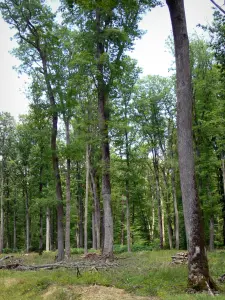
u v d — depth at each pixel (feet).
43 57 67.46
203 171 78.54
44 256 83.15
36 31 67.15
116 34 54.44
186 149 32.63
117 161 90.99
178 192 117.39
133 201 111.14
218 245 111.65
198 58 80.12
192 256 30.37
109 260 55.01
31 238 147.13
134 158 92.43
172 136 110.42
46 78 65.62
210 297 24.26
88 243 152.35
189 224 31.17
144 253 79.00
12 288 34.83
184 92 33.47
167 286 30.83
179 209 119.65
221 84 78.89
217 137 80.94
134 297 28.07
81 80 57.06
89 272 40.11
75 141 68.08
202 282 29.19
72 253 99.96
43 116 67.51
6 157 123.24
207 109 80.84
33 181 107.45
